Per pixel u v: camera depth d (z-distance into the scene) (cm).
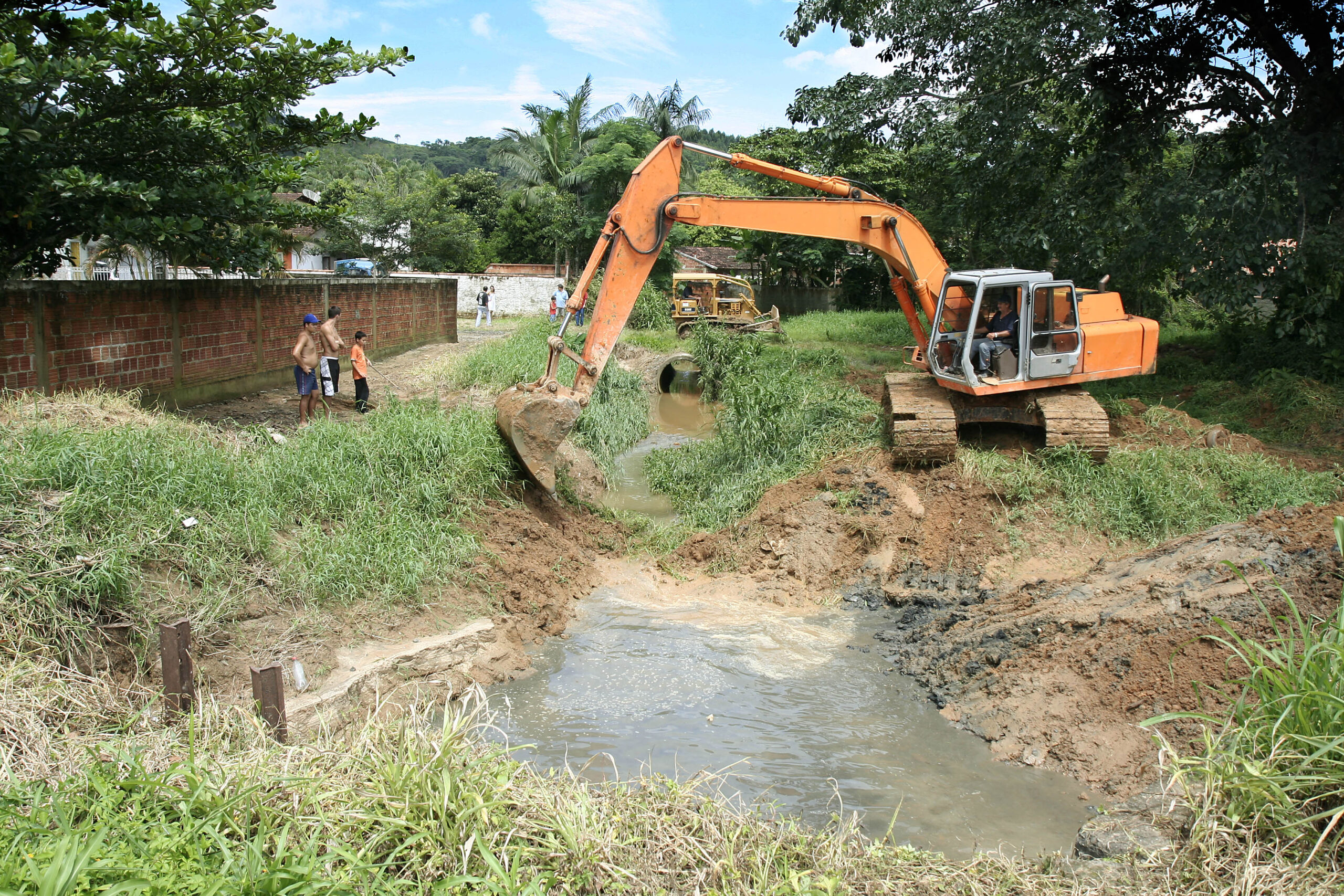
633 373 2006
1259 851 427
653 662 788
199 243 1184
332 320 1398
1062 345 1109
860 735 668
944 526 1003
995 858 480
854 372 1828
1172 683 621
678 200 1100
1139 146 1575
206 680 644
